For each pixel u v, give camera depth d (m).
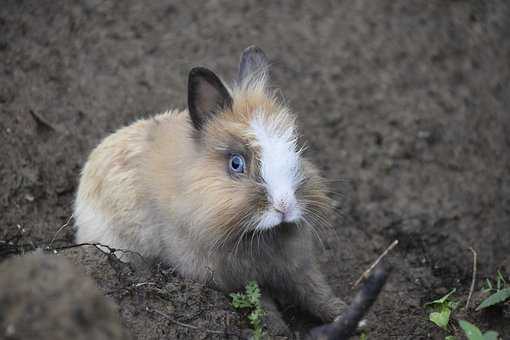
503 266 7.74
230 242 6.02
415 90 9.83
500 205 8.55
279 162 5.75
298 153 5.97
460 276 7.81
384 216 8.46
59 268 4.23
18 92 9.01
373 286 5.49
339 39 10.36
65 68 9.44
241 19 10.47
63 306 4.03
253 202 5.71
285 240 6.25
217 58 9.85
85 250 6.17
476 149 9.20
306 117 9.37
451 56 10.23
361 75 9.95
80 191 7.18
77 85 9.23
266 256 6.29
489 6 10.88
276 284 6.72
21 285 4.07
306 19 10.60
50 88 9.13
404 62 10.15
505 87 9.87
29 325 3.94
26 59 9.46
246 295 6.21
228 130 5.97
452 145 9.24
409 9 10.81
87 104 9.00
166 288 6.01
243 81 6.57
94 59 9.61
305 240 6.41
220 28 10.30
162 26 10.23
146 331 5.67
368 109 9.57
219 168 5.93
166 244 6.40
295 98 9.55
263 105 6.23
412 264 7.97
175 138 6.39
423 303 7.36
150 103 9.12
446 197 8.67
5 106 8.81
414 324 6.93
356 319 5.61
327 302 6.79
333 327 5.68
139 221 6.53
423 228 8.34
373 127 9.38
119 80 9.38
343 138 9.23
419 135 9.33
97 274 5.94
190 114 6.14
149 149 6.55
